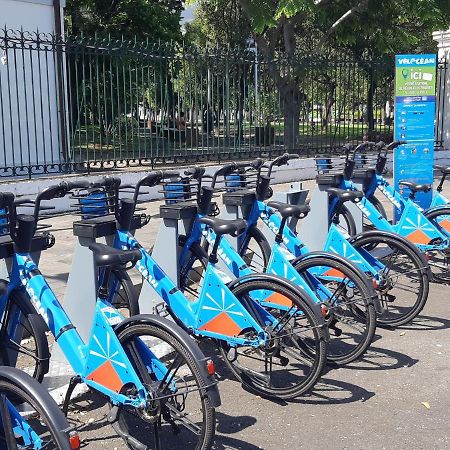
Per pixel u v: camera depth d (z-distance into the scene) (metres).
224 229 4.10
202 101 12.30
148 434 3.66
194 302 4.37
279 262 4.73
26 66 11.25
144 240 8.10
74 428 2.81
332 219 5.95
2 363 3.92
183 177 5.17
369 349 5.07
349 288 4.85
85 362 3.42
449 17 15.98
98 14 19.03
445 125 15.64
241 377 4.31
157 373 3.35
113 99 11.61
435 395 4.28
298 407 4.10
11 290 3.77
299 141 13.95
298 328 4.10
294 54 13.88
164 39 19.47
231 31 23.66
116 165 11.50
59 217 9.88
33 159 11.44
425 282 5.42
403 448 3.59
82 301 4.38
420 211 6.62
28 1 11.53
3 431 2.94
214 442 3.64
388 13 17.58
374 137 15.04
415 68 8.41
